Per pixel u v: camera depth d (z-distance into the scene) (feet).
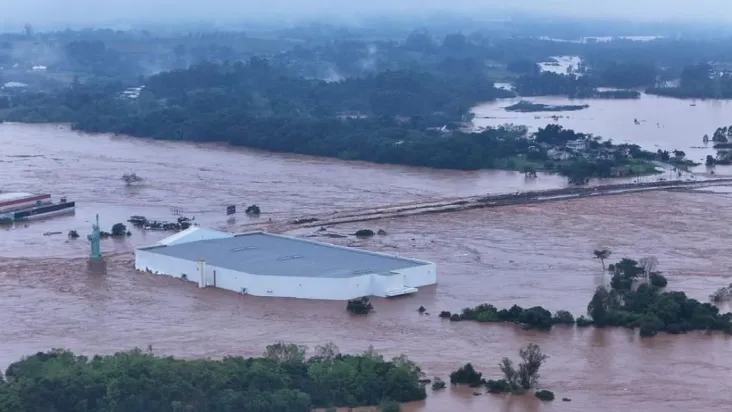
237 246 483.92
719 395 318.04
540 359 328.49
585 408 306.55
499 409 304.91
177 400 288.71
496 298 426.10
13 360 345.10
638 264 473.26
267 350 338.54
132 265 481.46
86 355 349.20
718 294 423.23
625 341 370.73
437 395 315.78
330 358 331.36
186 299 422.41
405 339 371.15
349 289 421.18
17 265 483.51
